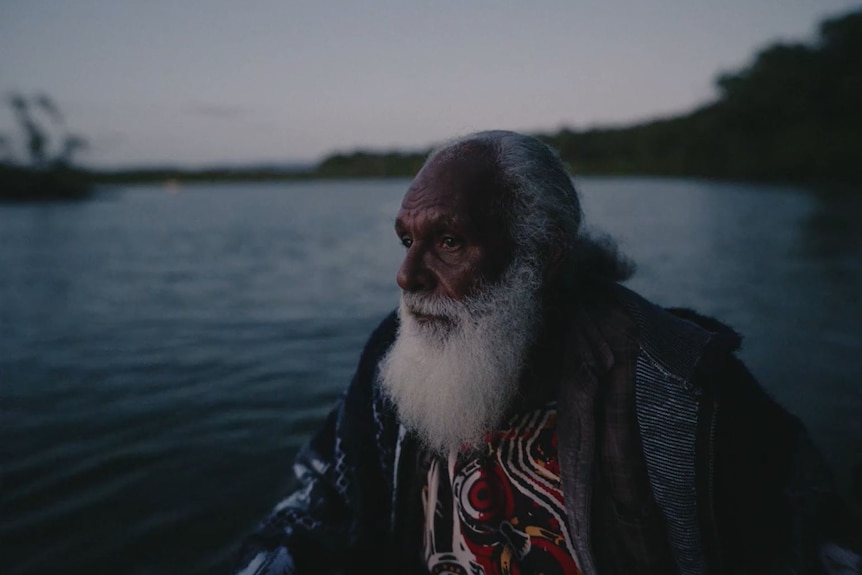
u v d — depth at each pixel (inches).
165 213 1221.1
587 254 50.8
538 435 46.3
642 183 2180.1
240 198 1942.7
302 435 148.6
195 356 220.1
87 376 197.2
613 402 43.3
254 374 197.5
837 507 42.8
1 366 208.4
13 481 126.1
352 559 53.4
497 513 47.4
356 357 216.4
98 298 341.1
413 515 52.8
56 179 2161.7
